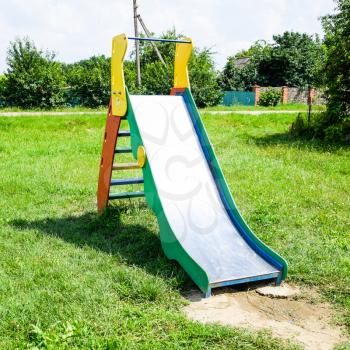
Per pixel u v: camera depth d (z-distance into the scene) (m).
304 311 3.91
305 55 45.28
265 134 15.69
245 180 8.52
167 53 34.47
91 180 8.48
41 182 8.18
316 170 9.47
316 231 5.88
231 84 44.81
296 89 39.25
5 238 5.41
